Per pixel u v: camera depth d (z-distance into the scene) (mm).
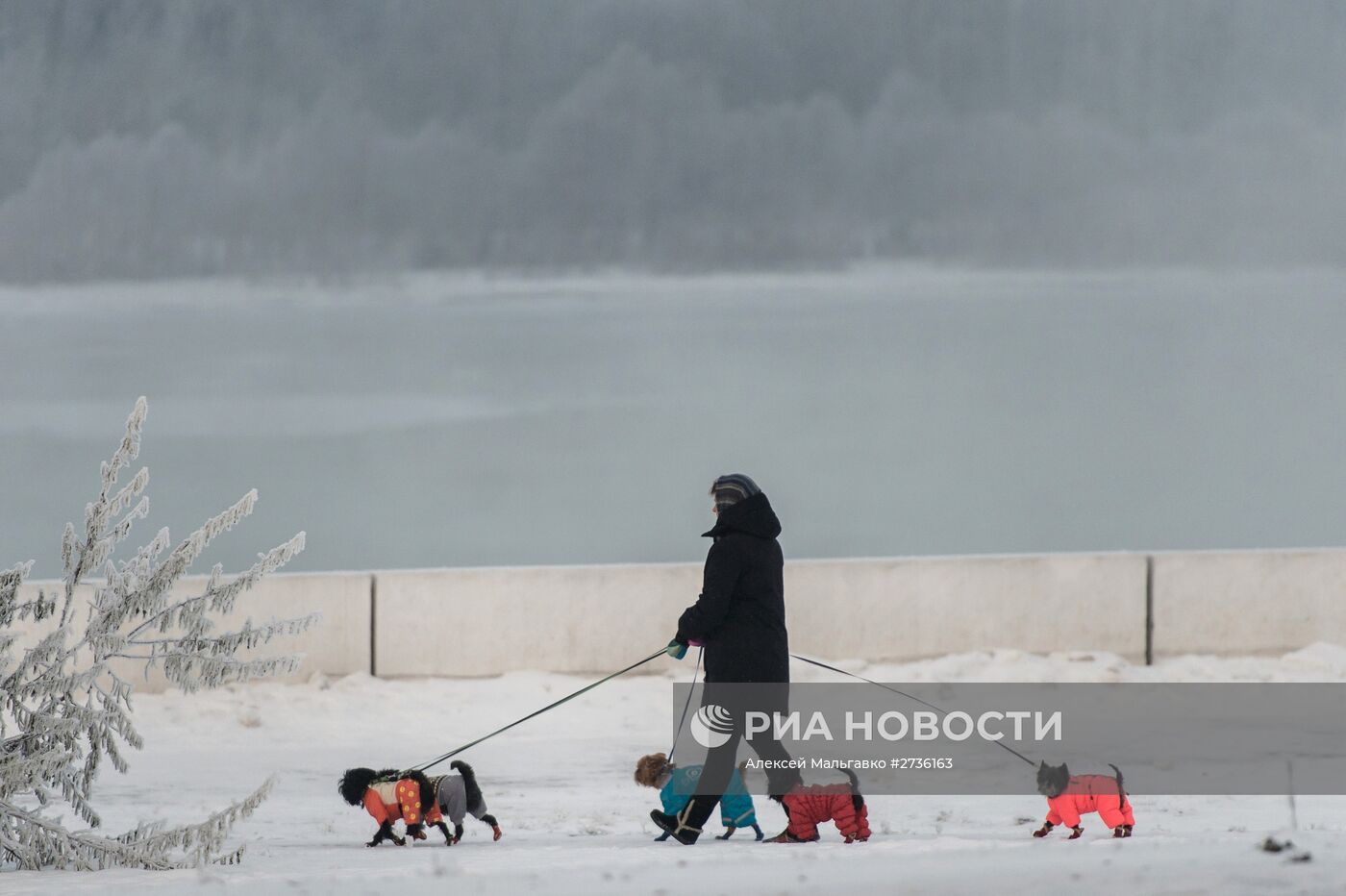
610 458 53031
